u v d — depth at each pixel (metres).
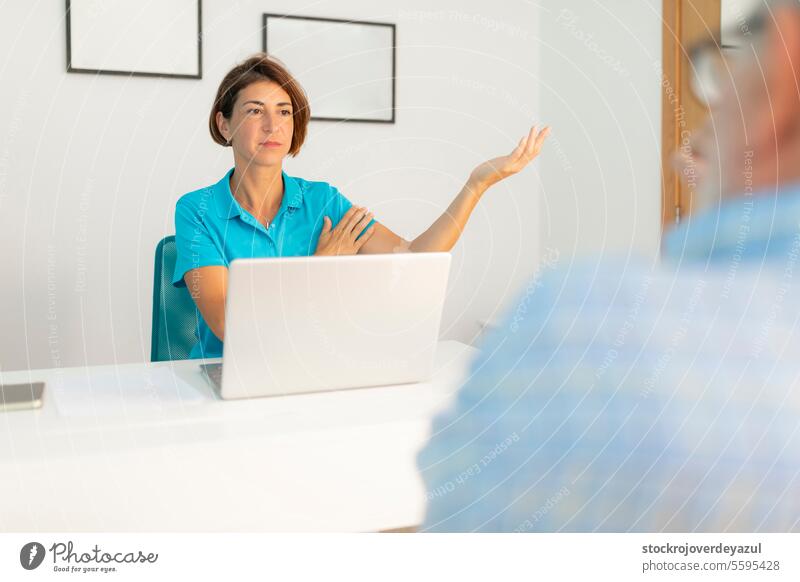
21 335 1.98
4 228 1.94
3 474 0.61
